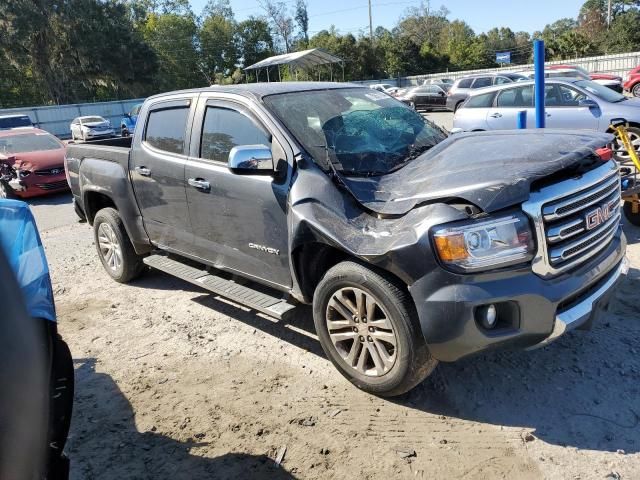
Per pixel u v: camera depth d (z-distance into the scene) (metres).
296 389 3.57
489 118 10.65
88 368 4.05
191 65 71.81
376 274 3.10
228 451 3.02
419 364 3.07
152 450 3.08
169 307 5.11
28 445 1.57
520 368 3.58
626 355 3.60
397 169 3.65
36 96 53.75
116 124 40.19
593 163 3.27
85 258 6.98
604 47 56.28
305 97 4.22
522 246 2.82
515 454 2.81
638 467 2.65
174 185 4.59
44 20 45.91
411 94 30.34
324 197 3.42
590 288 3.16
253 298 4.01
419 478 2.70
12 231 2.21
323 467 2.83
